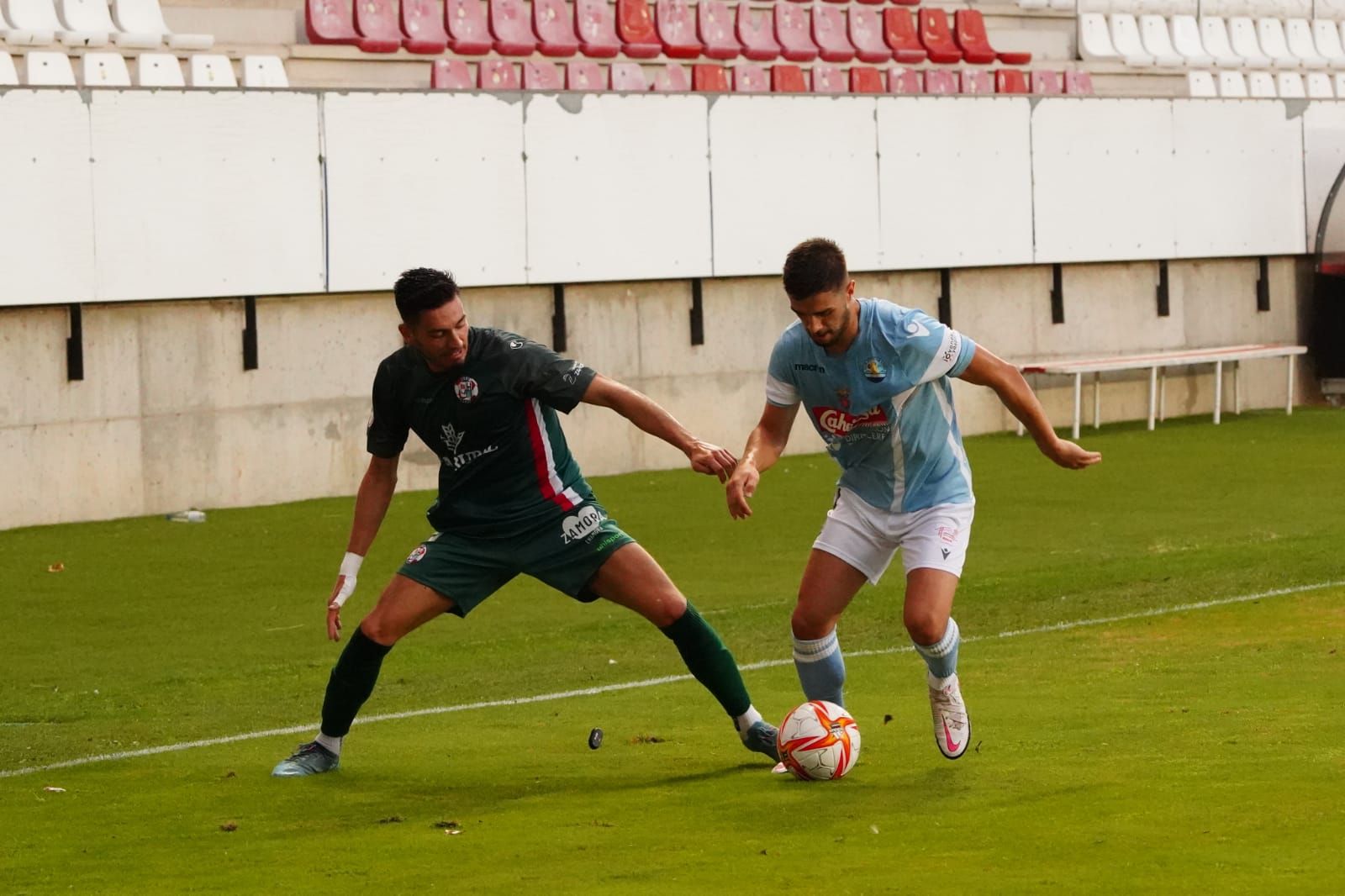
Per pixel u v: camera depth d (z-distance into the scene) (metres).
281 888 15.33
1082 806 17.16
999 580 35.50
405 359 20.06
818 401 19.28
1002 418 65.19
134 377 47.75
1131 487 50.62
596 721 23.77
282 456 50.47
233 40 58.69
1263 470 53.50
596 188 54.75
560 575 20.34
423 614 20.31
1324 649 26.86
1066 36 78.69
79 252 46.03
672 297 57.31
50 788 20.34
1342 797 17.02
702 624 20.20
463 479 20.20
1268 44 84.81
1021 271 64.62
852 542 19.70
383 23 60.38
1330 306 72.75
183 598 36.69
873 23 71.62
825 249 18.22
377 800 19.06
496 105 52.72
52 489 46.69
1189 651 27.28
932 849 15.81
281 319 50.09
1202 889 14.06
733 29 68.31
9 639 32.66
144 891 15.39
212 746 23.00
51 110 45.34
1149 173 66.88
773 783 19.11
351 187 50.44
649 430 19.59
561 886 15.04
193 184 47.69
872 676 26.48
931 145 61.25
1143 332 68.06
